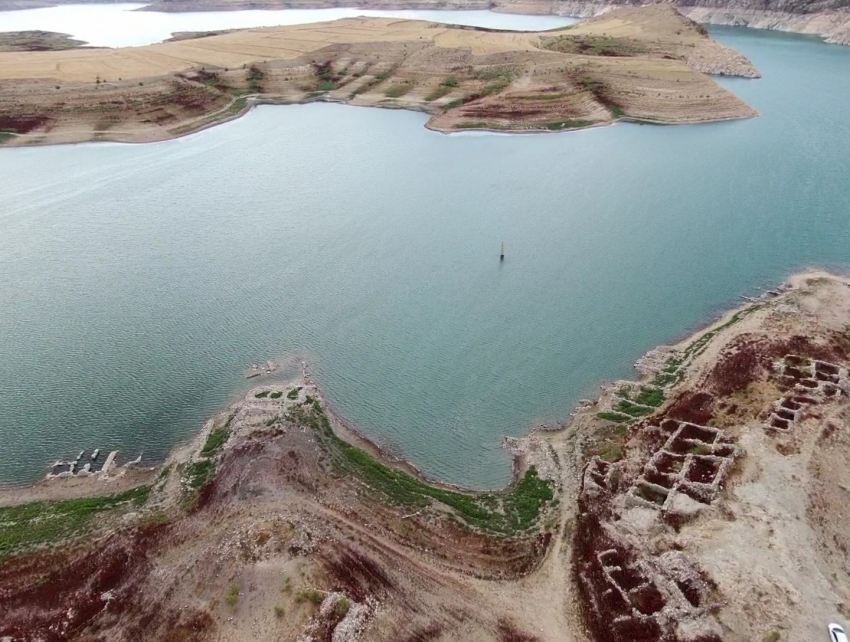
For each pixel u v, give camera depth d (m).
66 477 40.94
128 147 101.75
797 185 80.44
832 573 31.33
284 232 73.19
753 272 61.62
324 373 49.84
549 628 30.12
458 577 32.66
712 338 51.31
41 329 56.06
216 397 47.66
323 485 37.97
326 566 32.56
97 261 67.50
